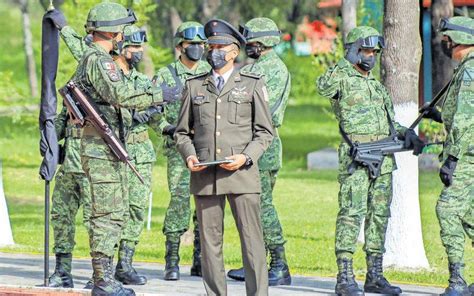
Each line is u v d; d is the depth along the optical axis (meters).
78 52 21.72
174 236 23.09
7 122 68.06
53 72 20.48
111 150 19.33
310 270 28.00
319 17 77.06
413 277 25.73
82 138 19.50
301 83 92.25
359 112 20.52
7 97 55.81
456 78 19.98
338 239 20.59
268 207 22.45
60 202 21.47
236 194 18.67
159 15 59.50
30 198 45.47
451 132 19.84
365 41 20.50
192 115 19.11
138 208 22.64
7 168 54.50
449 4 45.59
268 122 18.88
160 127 22.47
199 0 65.06
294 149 66.56
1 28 100.25
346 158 20.56
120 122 19.62
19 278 22.59
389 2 26.92
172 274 23.03
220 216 19.02
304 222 39.38
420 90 48.94
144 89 19.20
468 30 19.95
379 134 20.56
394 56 26.83
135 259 28.55
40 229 37.00
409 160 27.53
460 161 19.94
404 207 27.56
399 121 26.83
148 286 22.16
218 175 18.66
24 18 85.38
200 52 23.14
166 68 23.39
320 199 45.66
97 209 19.42
